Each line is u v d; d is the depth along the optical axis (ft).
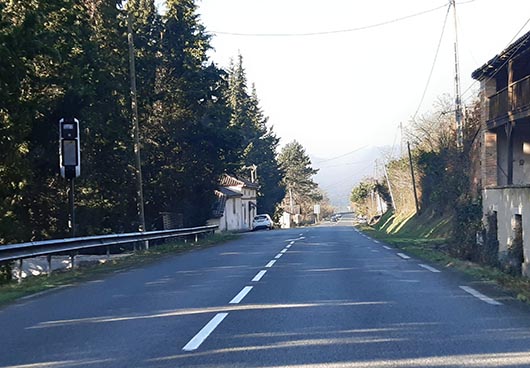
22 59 65.82
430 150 155.33
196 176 125.59
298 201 428.56
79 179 93.40
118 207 103.50
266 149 285.23
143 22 116.57
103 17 95.40
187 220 132.87
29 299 40.09
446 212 134.41
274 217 294.46
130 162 104.58
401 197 211.61
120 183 103.96
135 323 30.42
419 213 166.91
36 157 83.87
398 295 38.68
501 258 67.10
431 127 163.02
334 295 38.75
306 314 32.12
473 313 32.24
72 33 78.48
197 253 78.79
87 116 86.02
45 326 30.27
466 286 42.80
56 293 42.60
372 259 65.46
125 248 99.55
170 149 122.21
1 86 62.54
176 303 36.42
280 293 39.83
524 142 84.94
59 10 76.74
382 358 22.99
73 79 78.64
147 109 113.80
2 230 72.33
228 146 127.95
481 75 83.66
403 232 159.12
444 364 22.08
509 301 36.17
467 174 110.42
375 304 35.19
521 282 45.39
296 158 426.10
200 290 41.88
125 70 99.25
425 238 119.14
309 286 43.11
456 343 25.38
